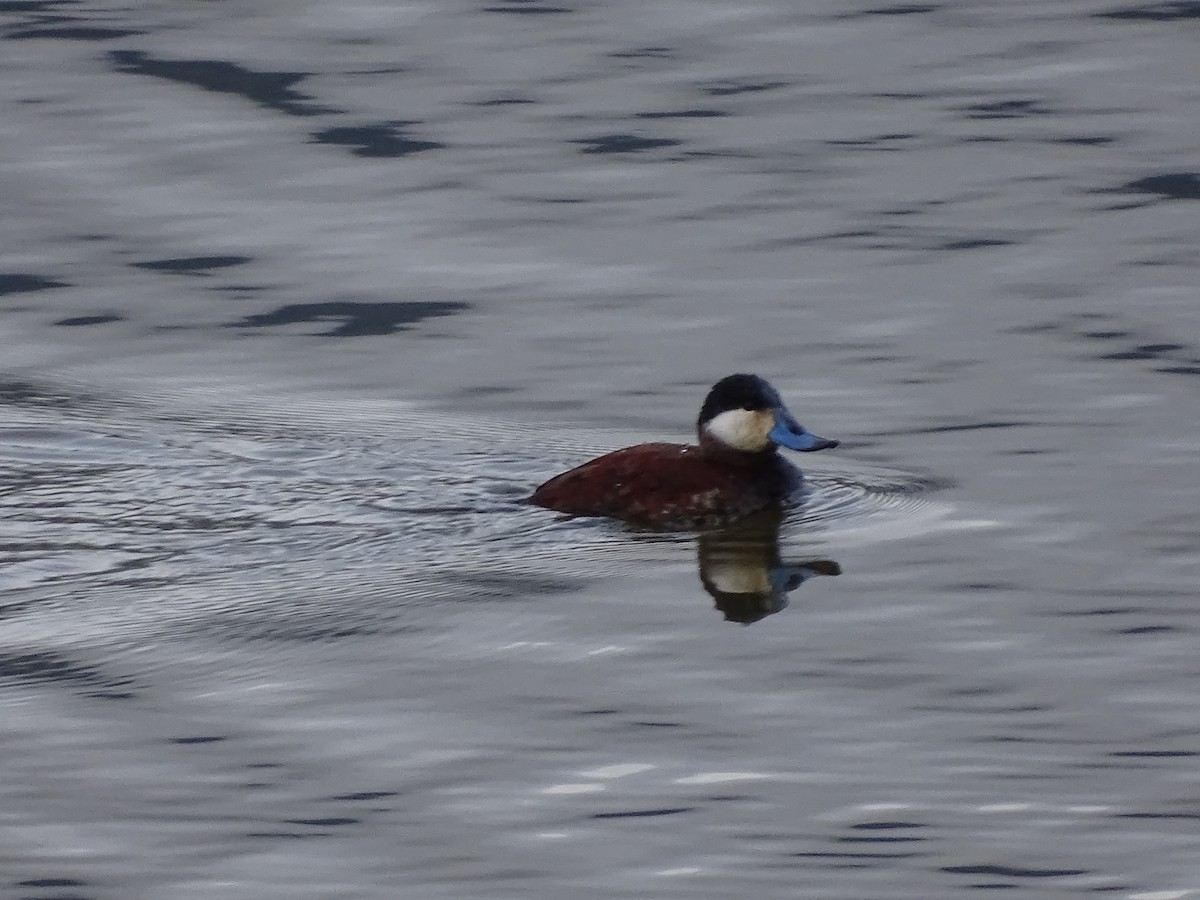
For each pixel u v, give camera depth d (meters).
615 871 9.01
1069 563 12.36
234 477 14.04
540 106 21.69
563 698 10.58
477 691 10.66
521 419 15.44
